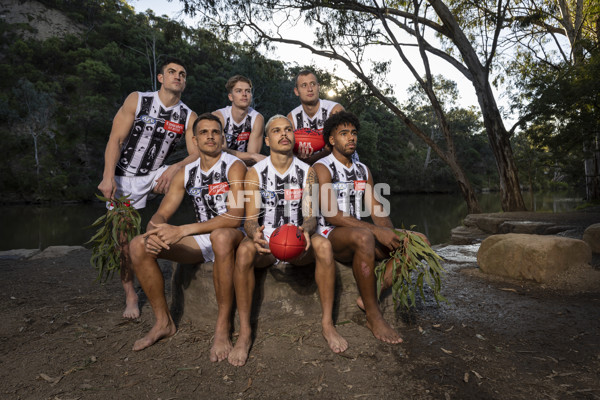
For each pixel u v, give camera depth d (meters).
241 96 3.79
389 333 2.49
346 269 2.86
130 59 49.94
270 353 2.33
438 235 14.10
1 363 2.27
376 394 1.88
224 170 2.78
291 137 2.67
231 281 2.39
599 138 15.82
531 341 2.44
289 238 2.35
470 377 2.01
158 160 3.49
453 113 57.81
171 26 16.02
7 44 49.59
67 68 49.94
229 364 2.21
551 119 14.60
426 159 60.28
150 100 3.29
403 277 2.55
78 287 4.03
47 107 43.16
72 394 1.93
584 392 1.85
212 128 2.68
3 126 41.88
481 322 2.78
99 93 47.34
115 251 2.86
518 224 8.02
